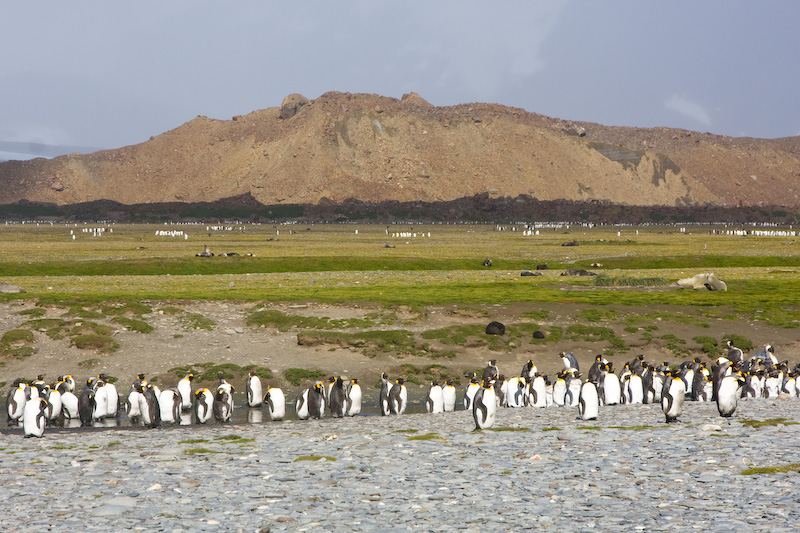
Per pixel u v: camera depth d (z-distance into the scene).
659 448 28.59
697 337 72.56
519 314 79.12
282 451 30.77
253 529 19.12
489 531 18.61
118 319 71.12
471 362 65.56
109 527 19.30
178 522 19.73
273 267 157.75
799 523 18.25
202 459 29.08
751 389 48.53
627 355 69.12
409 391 57.12
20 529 19.08
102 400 44.72
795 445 27.91
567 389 47.56
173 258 159.88
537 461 27.09
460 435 33.88
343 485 23.95
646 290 107.88
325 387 49.78
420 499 21.94
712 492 21.58
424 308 79.44
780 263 173.75
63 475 26.19
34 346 64.44
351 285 109.50
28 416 36.59
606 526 18.67
